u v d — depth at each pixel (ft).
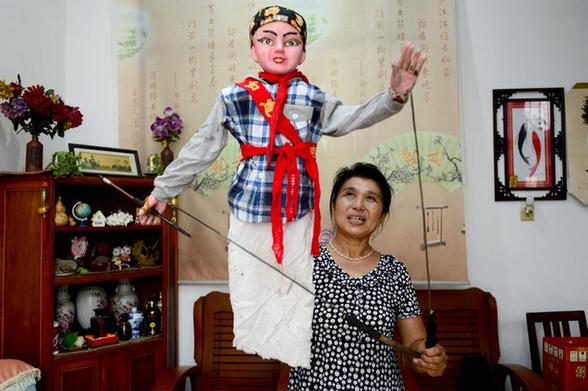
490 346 7.37
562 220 7.98
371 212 4.99
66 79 9.21
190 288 8.64
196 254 8.54
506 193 8.04
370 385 4.34
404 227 7.93
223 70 8.65
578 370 6.26
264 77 3.85
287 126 3.67
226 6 8.67
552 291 7.97
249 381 7.77
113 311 8.20
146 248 8.34
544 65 8.07
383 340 4.09
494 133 8.07
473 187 8.12
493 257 8.06
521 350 7.96
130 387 7.57
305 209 3.81
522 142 8.04
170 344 8.23
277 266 3.83
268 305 3.86
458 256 7.82
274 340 3.89
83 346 7.30
